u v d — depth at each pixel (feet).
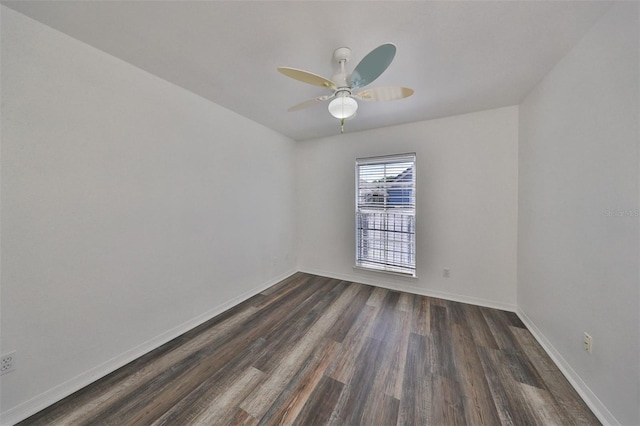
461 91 7.00
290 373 5.39
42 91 4.40
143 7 3.95
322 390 4.90
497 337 6.70
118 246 5.56
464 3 3.87
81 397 4.70
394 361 5.76
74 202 4.84
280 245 11.44
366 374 5.34
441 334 6.88
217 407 4.51
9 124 4.07
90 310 5.10
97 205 5.18
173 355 6.01
